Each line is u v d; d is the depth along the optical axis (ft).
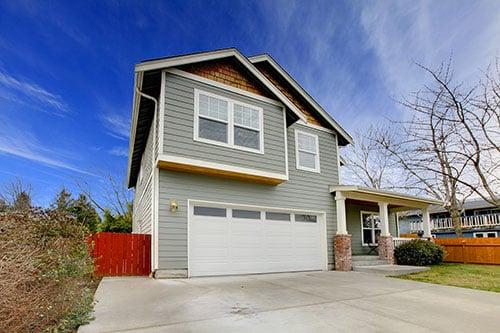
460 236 61.05
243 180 33.96
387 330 14.99
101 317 15.72
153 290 22.35
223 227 31.99
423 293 23.97
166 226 28.73
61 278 16.21
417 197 46.16
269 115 35.27
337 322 15.90
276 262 34.94
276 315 16.72
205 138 30.40
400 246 43.86
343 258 38.70
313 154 41.93
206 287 23.75
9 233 15.44
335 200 41.70
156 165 29.01
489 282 29.60
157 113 30.50
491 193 50.29
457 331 15.26
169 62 29.17
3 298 11.66
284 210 36.65
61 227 22.06
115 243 30.60
